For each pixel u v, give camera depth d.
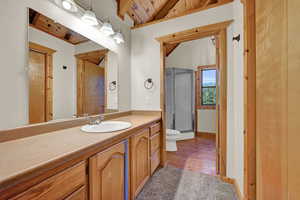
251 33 1.16
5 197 0.51
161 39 2.22
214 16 1.87
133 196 1.40
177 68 3.86
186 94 3.96
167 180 1.84
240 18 1.45
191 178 1.89
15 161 0.63
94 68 1.79
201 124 3.92
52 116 1.29
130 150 1.38
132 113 2.46
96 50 1.81
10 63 1.00
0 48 0.95
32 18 1.13
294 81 0.53
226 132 1.80
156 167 2.05
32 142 0.91
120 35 2.02
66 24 1.42
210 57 3.83
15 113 1.01
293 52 0.53
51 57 1.29
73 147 0.80
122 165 1.24
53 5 1.29
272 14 0.70
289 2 0.55
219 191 1.62
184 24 2.05
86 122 1.58
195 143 3.40
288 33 0.56
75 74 1.54
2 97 0.95
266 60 0.78
